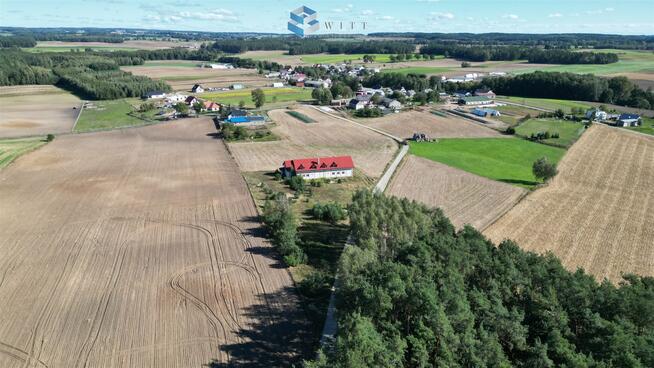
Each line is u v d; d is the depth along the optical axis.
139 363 46.69
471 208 86.94
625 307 40.38
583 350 37.28
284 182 102.19
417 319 39.59
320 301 56.88
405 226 61.56
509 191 95.75
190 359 47.16
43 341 50.09
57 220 81.12
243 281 61.59
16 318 53.97
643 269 64.81
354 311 40.28
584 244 72.31
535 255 51.09
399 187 98.50
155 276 62.94
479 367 35.50
